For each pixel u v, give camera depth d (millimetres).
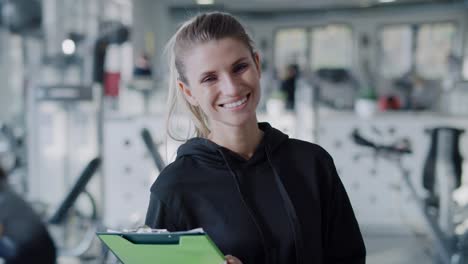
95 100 3506
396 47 12469
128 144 4500
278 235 948
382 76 12516
